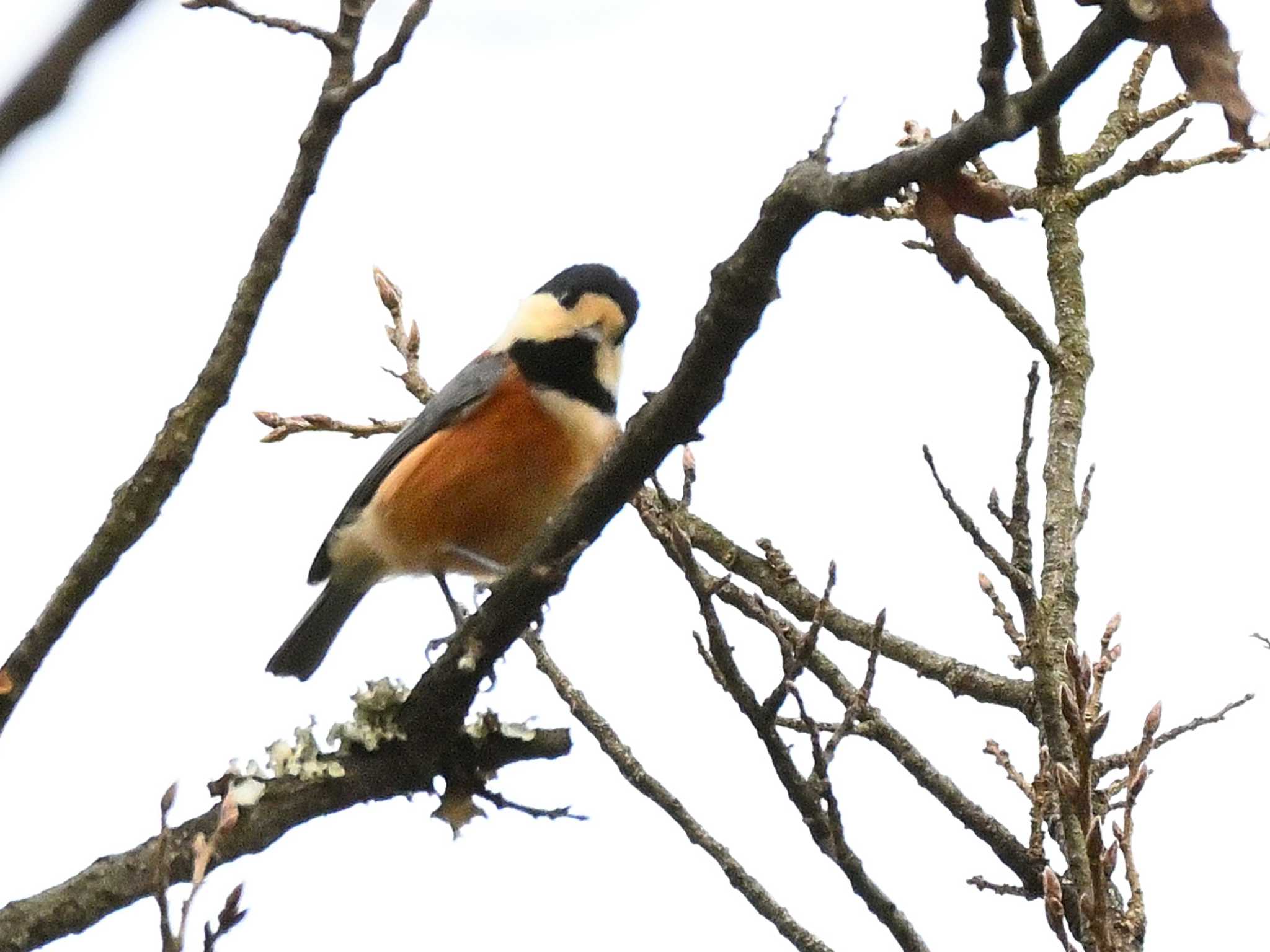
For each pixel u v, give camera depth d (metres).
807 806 8.64
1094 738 8.28
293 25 7.58
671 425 8.45
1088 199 12.09
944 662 11.81
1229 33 5.80
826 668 10.79
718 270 7.92
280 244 7.86
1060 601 10.35
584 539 9.05
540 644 10.59
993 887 9.64
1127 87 12.38
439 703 9.66
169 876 8.23
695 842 9.77
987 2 6.20
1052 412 11.40
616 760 10.09
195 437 7.90
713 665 8.79
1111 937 7.90
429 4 7.49
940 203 7.05
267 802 9.30
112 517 7.82
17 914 8.36
